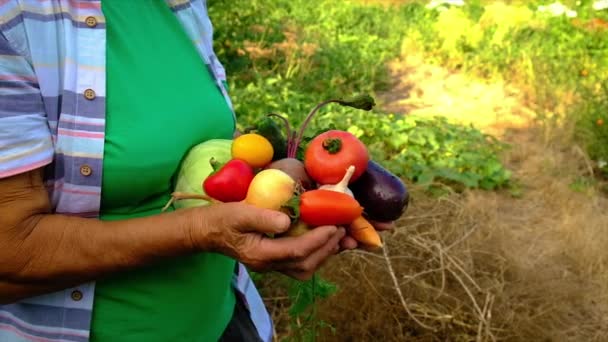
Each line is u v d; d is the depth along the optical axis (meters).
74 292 1.47
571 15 11.80
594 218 5.25
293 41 10.48
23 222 1.28
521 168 6.32
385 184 1.53
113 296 1.52
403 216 4.45
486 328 3.46
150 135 1.44
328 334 3.47
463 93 9.02
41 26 1.31
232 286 1.98
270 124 1.56
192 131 1.55
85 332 1.49
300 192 1.39
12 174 1.24
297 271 1.38
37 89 1.30
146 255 1.36
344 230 1.40
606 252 4.64
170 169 1.50
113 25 1.47
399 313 3.64
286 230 1.30
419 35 11.30
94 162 1.37
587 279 4.41
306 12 12.45
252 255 1.31
